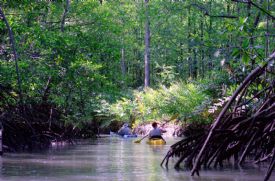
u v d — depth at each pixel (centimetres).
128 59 4056
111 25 1644
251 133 792
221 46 778
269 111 795
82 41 1517
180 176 724
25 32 1264
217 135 779
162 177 711
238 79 1274
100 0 1805
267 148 859
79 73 1540
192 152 816
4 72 1225
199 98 1788
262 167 835
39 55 1362
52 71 1366
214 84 1602
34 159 990
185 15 2703
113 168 820
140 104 2105
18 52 1282
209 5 2014
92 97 1812
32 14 1324
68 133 1609
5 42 1277
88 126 1925
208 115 1742
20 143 1295
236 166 844
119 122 2405
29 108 1411
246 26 713
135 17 3369
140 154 1122
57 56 1388
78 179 684
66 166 853
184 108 1856
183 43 3166
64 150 1264
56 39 1313
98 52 1569
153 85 3250
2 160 970
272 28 822
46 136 1477
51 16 1560
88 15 1627
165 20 3209
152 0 3098
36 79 1360
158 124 2072
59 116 1593
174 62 3550
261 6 744
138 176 720
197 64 2827
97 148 1341
